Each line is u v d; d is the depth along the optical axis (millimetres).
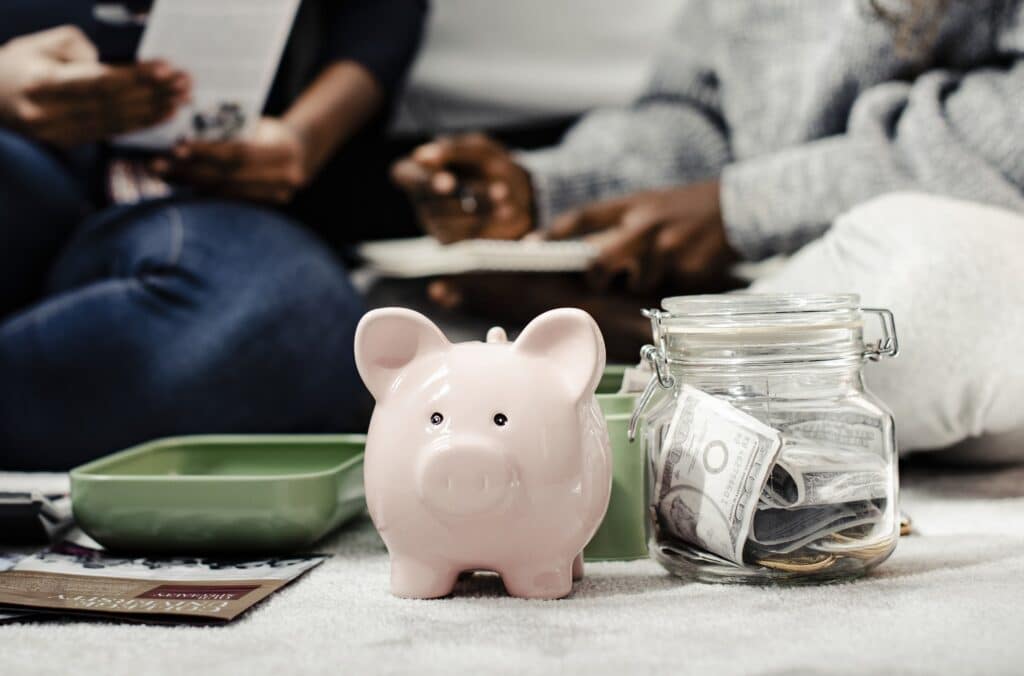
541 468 565
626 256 1337
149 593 596
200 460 887
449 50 1878
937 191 1109
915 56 1245
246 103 1294
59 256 1296
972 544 689
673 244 1351
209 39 1278
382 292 1655
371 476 591
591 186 1583
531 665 459
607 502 603
